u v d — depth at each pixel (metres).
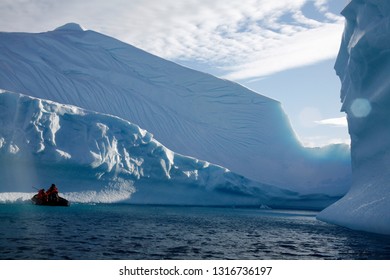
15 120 23.94
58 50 45.97
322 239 13.23
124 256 9.21
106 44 50.59
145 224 16.20
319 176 46.69
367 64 16.72
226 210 31.03
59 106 26.02
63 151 25.22
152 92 48.59
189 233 14.01
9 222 14.26
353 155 20.36
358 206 16.48
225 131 49.44
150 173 30.56
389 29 14.59
